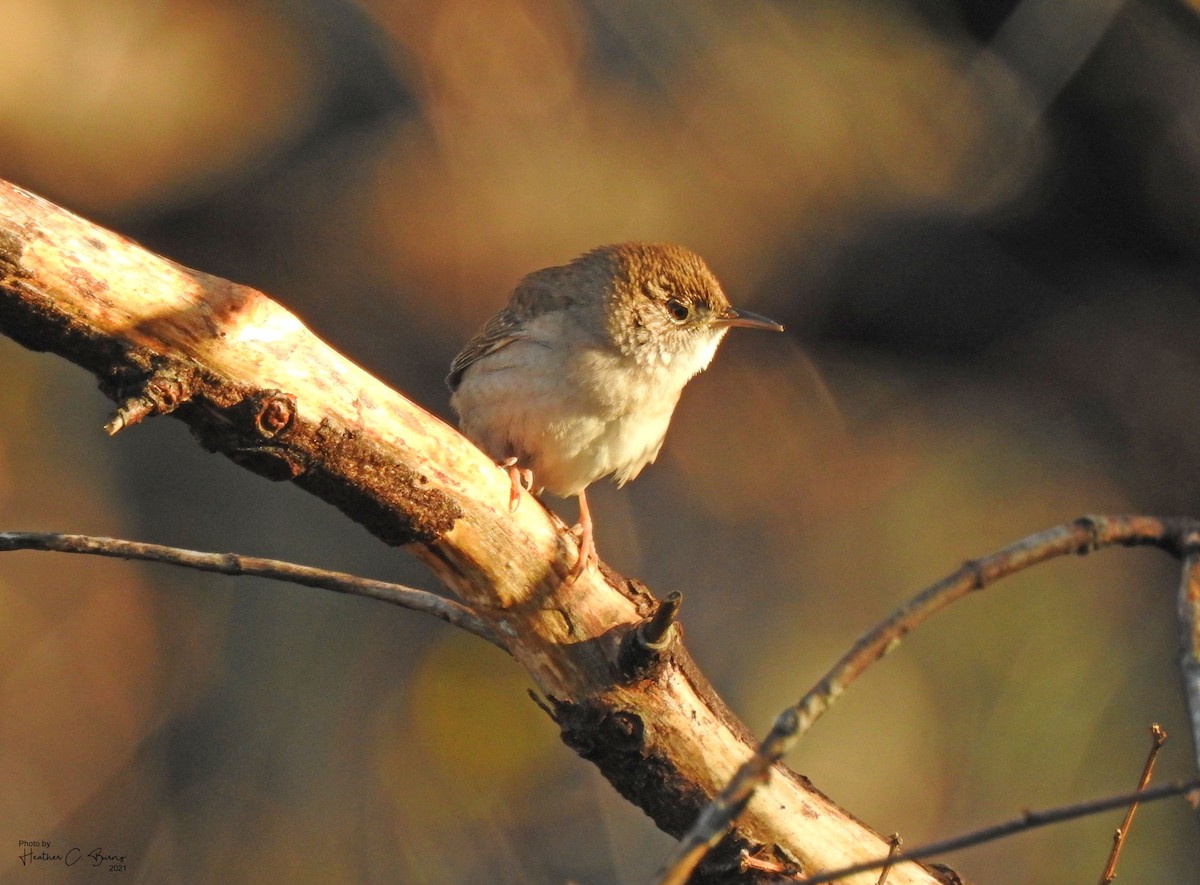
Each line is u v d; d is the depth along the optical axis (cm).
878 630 357
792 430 1470
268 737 1221
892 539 1431
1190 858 1195
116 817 1189
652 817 517
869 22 1459
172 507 1314
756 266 1430
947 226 1436
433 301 1349
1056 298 1457
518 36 1395
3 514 1262
